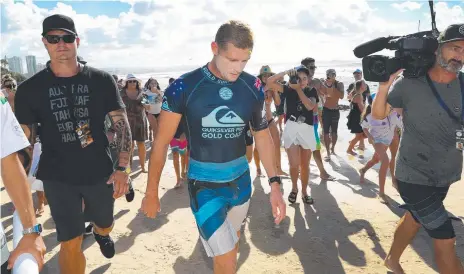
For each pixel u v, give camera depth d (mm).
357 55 2795
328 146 7891
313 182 6203
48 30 2688
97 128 2928
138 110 6793
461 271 2752
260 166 7148
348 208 4977
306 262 3623
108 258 3520
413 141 2773
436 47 2545
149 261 3697
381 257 3695
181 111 2373
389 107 2863
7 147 1619
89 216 3131
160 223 4609
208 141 2418
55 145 2814
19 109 2742
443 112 2658
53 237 4219
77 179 2820
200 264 3631
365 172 6230
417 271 3389
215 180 2449
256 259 3689
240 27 2158
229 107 2383
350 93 9961
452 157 2721
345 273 3422
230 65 2223
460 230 4184
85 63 3168
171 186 6129
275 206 2531
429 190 2746
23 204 1637
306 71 4859
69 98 2811
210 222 2330
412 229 3125
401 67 2596
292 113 4988
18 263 1447
